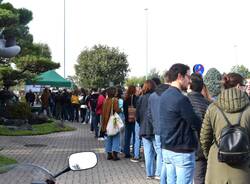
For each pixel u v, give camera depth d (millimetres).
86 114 26984
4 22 18094
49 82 34125
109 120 12617
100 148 15570
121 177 10352
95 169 11297
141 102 9945
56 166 11695
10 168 4293
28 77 24656
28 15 24281
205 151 5422
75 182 9742
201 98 6852
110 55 63750
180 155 6133
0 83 23703
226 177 5047
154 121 8656
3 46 18750
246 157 4961
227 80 6727
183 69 6348
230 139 4945
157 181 9859
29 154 13875
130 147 13852
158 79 10227
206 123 5316
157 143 9164
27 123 21484
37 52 26328
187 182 6184
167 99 6188
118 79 63375
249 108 5133
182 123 6098
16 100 24812
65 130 21734
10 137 18453
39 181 4102
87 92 27641
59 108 28406
